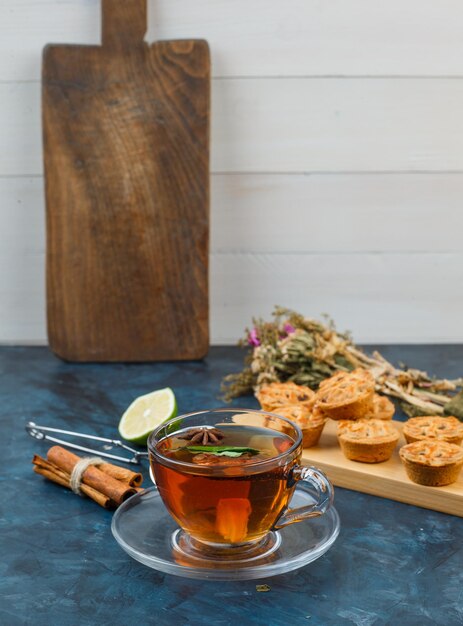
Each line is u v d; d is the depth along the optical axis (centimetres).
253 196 125
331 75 122
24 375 118
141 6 118
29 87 123
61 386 114
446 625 72
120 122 120
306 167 124
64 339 122
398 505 87
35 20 121
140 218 121
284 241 126
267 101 122
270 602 74
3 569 78
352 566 78
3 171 125
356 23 120
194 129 120
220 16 120
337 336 112
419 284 128
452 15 120
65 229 121
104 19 118
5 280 128
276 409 94
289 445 78
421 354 124
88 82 119
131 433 97
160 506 84
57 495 89
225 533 76
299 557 75
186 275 122
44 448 97
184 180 121
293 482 78
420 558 79
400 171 124
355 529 83
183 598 75
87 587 76
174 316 122
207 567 75
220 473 74
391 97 122
